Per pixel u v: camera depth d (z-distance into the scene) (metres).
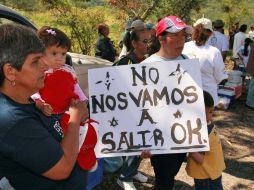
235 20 24.97
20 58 1.44
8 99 1.50
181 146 2.66
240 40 9.07
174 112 2.67
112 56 7.66
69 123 1.75
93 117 2.72
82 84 4.46
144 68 2.67
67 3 11.28
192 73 2.64
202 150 2.64
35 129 1.50
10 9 3.58
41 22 13.77
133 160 3.63
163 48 2.86
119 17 14.64
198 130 2.64
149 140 2.69
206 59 4.10
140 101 2.69
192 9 13.53
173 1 13.22
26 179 1.55
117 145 2.71
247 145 5.28
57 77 1.80
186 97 2.65
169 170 2.91
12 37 1.45
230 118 6.37
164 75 2.66
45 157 1.50
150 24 4.39
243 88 7.89
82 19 10.90
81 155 1.93
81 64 4.69
